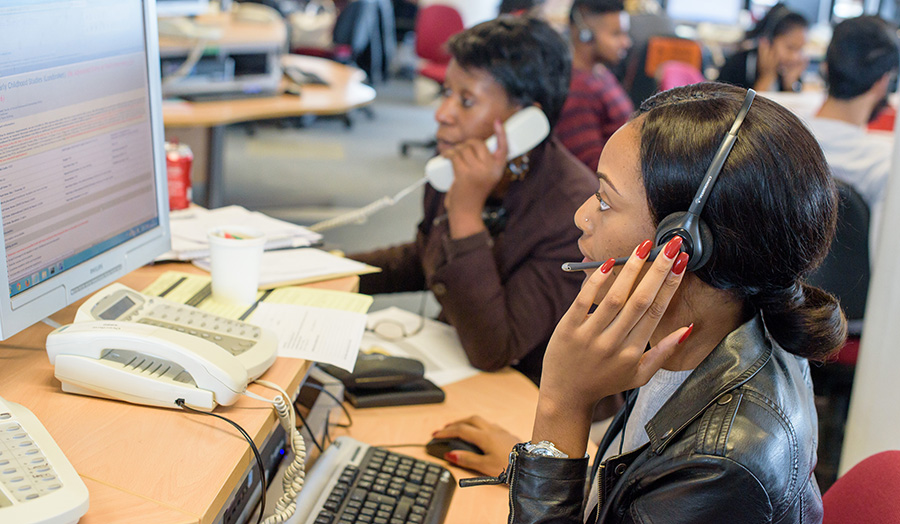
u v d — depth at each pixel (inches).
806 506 31.6
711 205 29.9
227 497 32.0
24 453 29.1
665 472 30.8
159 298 43.6
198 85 127.3
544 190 62.4
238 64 132.3
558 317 60.1
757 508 29.3
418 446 48.5
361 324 49.1
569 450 35.3
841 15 252.4
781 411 30.8
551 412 35.4
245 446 34.0
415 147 235.9
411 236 164.6
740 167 29.1
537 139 61.4
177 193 66.1
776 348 34.8
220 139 141.9
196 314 42.4
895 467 36.5
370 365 53.3
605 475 34.7
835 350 33.6
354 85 151.3
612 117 124.6
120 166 43.3
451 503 42.9
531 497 34.4
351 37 271.4
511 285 61.2
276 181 195.0
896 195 63.8
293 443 38.4
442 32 256.4
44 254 37.5
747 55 171.3
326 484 41.3
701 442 30.1
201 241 58.1
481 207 60.9
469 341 58.8
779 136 29.4
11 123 34.5
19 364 38.9
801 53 167.0
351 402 52.7
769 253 29.8
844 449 70.9
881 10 243.4
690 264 30.8
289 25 263.4
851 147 100.3
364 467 43.2
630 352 33.3
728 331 34.0
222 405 36.9
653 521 30.6
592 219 34.5
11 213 35.1
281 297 51.9
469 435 47.1
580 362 34.1
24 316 36.1
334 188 193.5
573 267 35.0
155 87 45.8
